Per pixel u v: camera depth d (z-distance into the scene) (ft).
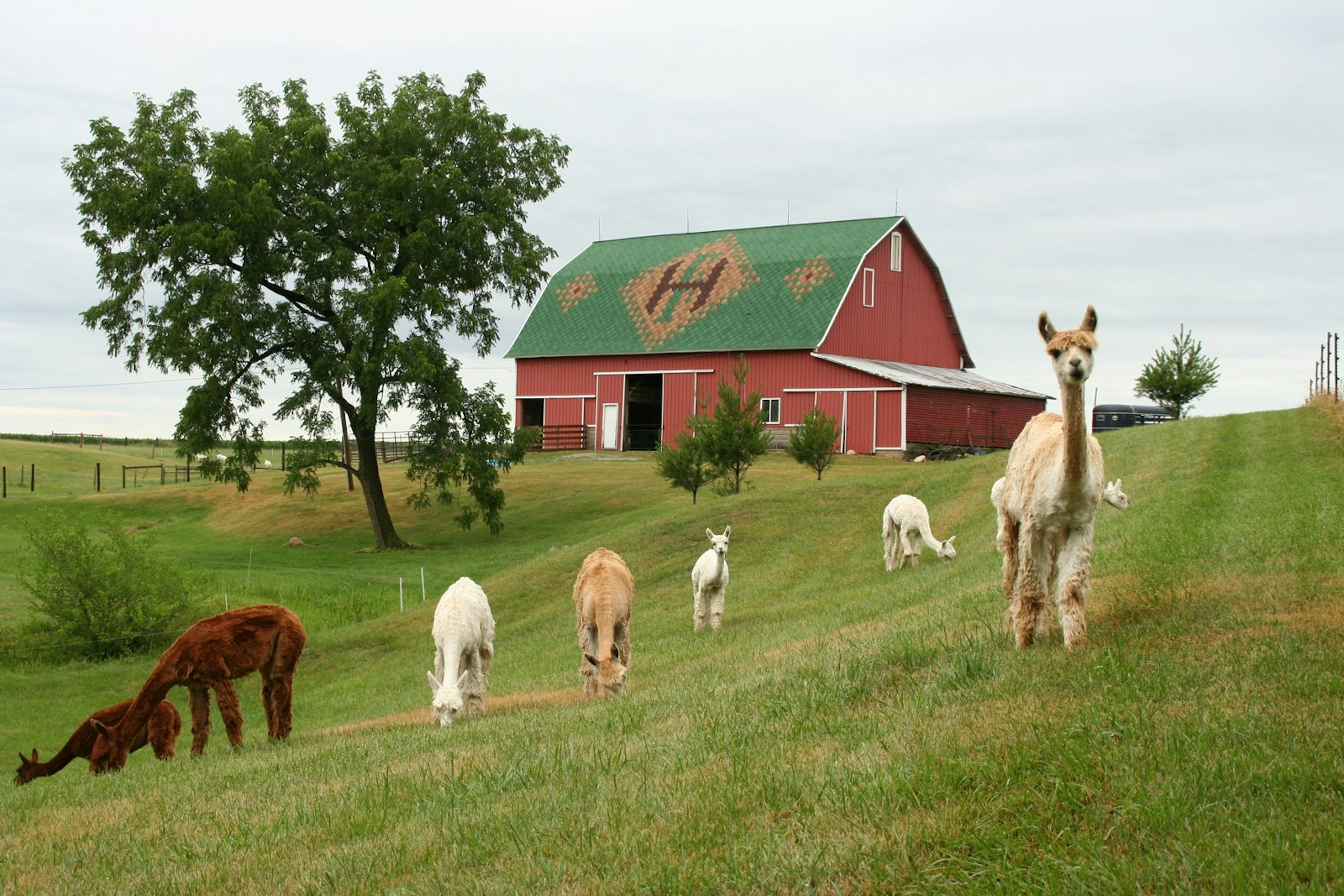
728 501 107.86
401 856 21.34
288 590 109.09
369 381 129.90
